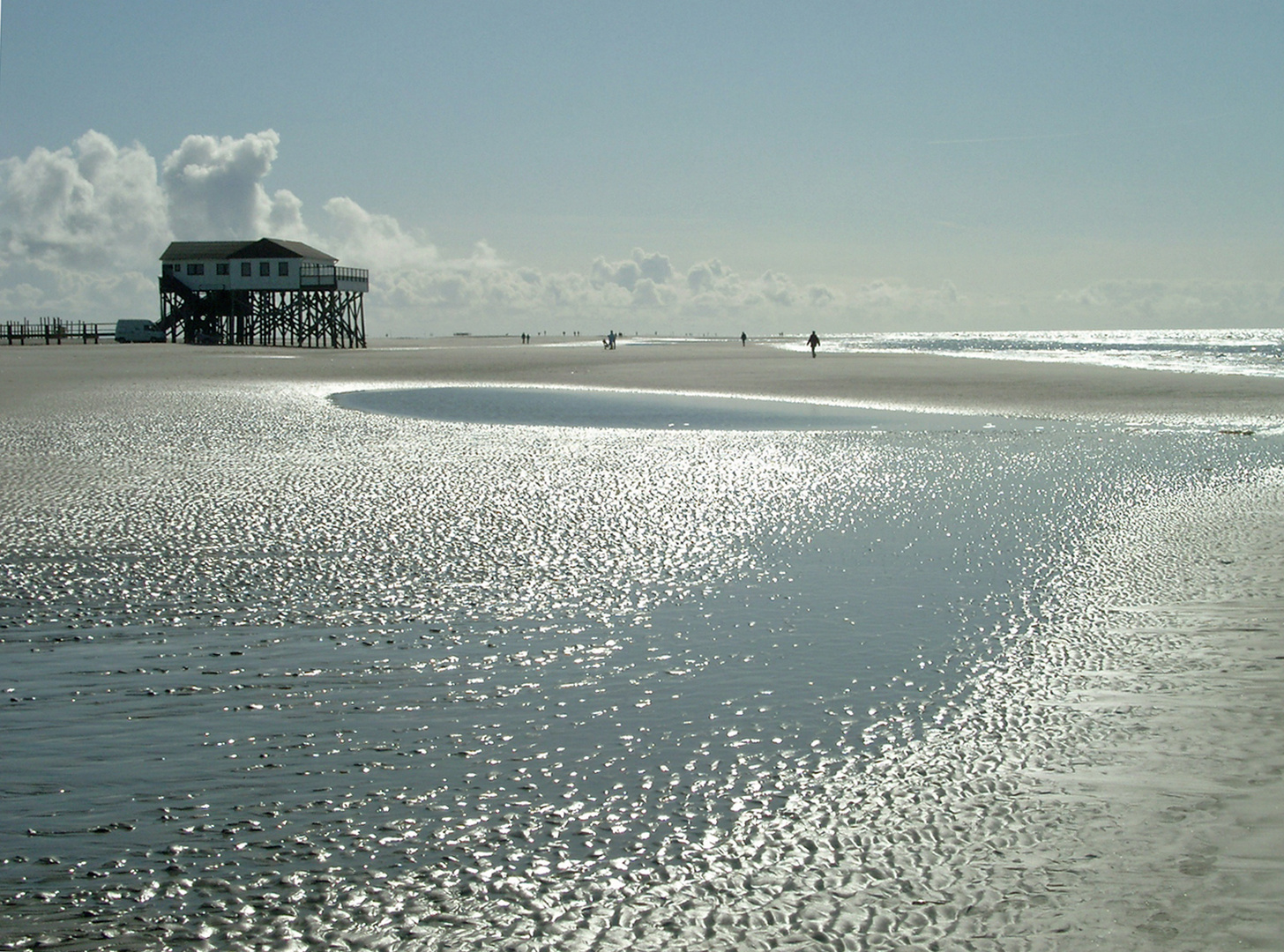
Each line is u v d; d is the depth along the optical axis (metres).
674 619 10.26
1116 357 79.50
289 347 93.81
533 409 34.34
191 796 6.40
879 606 10.68
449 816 6.09
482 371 57.44
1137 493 17.36
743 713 7.74
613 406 35.59
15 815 6.14
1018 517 15.34
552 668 8.80
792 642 9.50
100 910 5.09
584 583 11.66
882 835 5.79
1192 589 11.12
